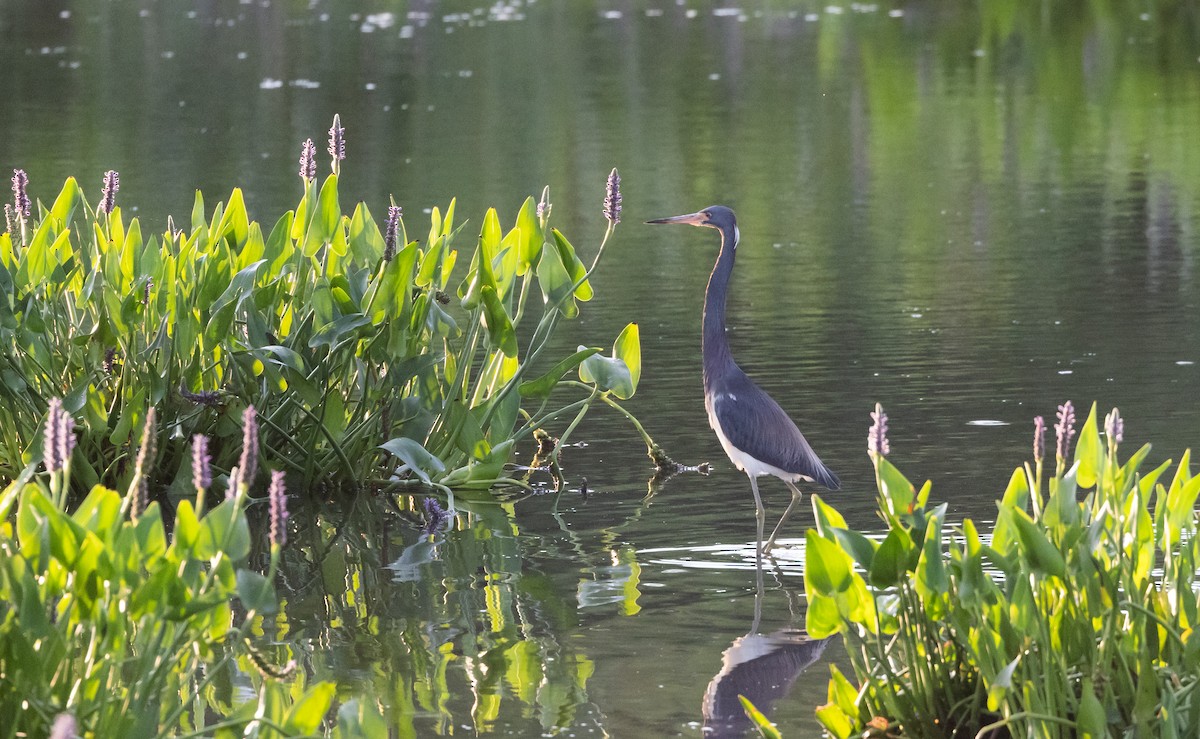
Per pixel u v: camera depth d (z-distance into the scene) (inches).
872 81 1515.7
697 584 368.8
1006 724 260.7
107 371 460.4
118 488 460.8
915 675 266.4
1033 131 1205.7
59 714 234.2
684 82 1521.9
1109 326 616.7
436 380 474.6
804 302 682.2
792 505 425.1
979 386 531.8
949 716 265.9
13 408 457.4
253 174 1039.6
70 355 467.2
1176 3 2063.2
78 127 1268.5
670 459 483.2
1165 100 1344.7
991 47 1755.7
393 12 2188.7
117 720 236.5
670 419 525.0
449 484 471.5
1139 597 267.6
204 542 242.7
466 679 310.8
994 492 417.1
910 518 261.0
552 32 1952.5
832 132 1221.7
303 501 460.1
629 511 433.7
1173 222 848.3
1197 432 463.2
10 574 237.3
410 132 1242.6
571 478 470.9
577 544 404.2
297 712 240.4
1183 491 271.3
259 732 251.6
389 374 465.4
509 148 1157.7
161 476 474.6
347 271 490.3
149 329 470.0
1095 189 961.5
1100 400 505.7
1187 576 268.7
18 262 477.1
